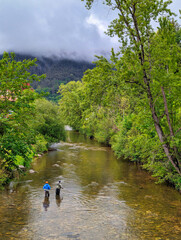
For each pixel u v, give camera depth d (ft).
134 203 52.11
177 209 48.06
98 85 41.81
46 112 136.36
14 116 41.27
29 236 34.60
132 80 40.68
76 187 65.16
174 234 36.14
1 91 40.47
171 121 46.03
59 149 143.64
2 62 37.78
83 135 258.57
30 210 46.39
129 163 102.94
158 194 59.31
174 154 41.91
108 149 148.56
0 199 52.13
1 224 38.63
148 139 53.52
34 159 103.76
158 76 37.83
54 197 55.83
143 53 40.22
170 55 38.83
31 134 42.88
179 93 38.11
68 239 33.99
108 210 47.50
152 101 41.81
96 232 36.86
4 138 37.04
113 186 66.74
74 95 197.77
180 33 78.59
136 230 37.76
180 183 58.80
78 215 44.47
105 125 160.66
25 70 40.14
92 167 93.09
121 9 39.17
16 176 73.10
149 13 38.37
